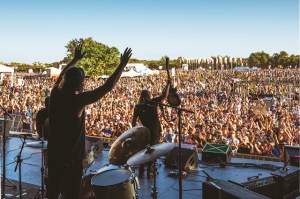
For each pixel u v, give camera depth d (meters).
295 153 6.29
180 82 39.31
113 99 23.00
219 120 13.84
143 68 49.16
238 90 29.75
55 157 2.36
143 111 5.54
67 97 2.28
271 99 22.41
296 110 17.03
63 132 2.30
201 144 10.04
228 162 7.19
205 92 28.17
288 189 4.99
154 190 4.76
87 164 5.48
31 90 30.44
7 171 6.84
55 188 2.44
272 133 10.59
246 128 11.60
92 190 4.45
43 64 73.31
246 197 3.65
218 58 79.75
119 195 3.83
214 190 4.00
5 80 38.62
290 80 40.84
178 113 3.96
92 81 38.66
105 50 39.91
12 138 10.13
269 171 6.59
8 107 17.83
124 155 4.81
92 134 12.19
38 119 4.64
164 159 7.16
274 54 100.69
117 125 12.23
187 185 5.87
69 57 27.84
